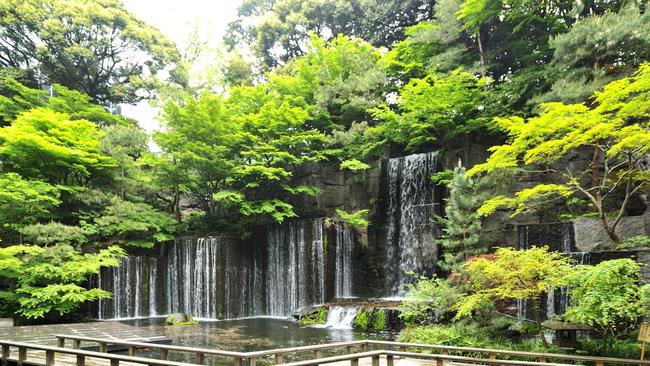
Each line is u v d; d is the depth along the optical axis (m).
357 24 46.12
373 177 32.84
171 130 32.62
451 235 20.39
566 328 13.97
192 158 31.39
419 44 33.12
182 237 33.06
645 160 22.98
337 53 35.03
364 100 31.66
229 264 31.22
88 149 29.45
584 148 25.66
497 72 33.19
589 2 26.81
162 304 31.78
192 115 31.02
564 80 22.19
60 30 41.00
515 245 23.73
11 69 41.06
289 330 24.33
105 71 47.66
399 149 34.31
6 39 42.19
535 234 22.42
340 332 23.34
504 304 20.39
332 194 33.94
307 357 17.19
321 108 33.38
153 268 31.66
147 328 25.33
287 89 35.28
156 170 33.16
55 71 43.72
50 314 27.06
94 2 43.19
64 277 23.25
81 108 39.03
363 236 31.98
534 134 17.45
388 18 43.69
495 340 15.98
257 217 33.47
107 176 32.47
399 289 30.08
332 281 30.16
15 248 21.91
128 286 30.30
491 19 29.94
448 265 19.97
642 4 24.53
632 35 20.77
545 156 20.84
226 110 31.62
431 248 28.83
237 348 19.45
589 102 22.80
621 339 15.12
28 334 17.95
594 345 14.40
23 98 39.47
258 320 29.03
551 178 25.95
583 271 12.86
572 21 29.55
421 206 29.91
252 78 47.53
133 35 44.78
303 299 30.58
